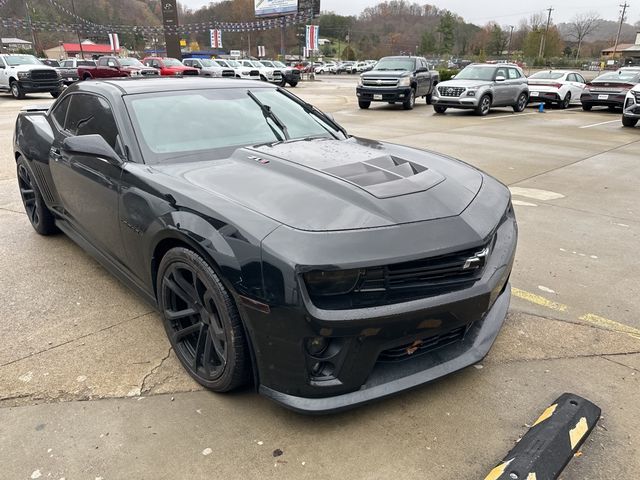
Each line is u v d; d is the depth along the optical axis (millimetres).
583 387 2633
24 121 4609
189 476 2068
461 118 15141
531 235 4859
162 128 3168
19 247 4508
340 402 2186
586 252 4445
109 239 3248
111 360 2840
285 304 2053
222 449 2207
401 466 2121
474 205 2594
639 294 3660
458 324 2320
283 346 2131
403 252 2141
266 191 2471
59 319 3277
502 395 2562
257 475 2072
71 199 3744
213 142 3197
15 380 2658
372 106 19172
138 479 2055
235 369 2348
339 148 3229
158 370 2752
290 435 2287
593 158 8836
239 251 2166
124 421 2373
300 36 60531
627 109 12977
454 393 2576
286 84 32625
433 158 3266
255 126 3455
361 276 2080
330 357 2143
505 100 16781
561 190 6621
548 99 18828
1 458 2160
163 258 2611
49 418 2391
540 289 3729
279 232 2143
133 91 3395
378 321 2088
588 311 3412
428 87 19312
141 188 2750
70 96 4027
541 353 2930
